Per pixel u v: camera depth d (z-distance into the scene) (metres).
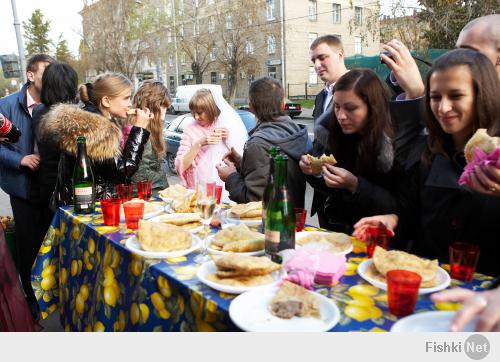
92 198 2.14
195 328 1.19
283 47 24.22
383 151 1.74
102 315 1.70
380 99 1.75
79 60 34.97
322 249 1.44
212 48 23.41
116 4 28.03
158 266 1.38
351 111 1.78
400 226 1.69
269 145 2.13
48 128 2.29
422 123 1.70
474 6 9.29
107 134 2.24
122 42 28.91
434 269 1.23
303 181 2.27
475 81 1.33
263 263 1.23
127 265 1.55
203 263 1.39
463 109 1.35
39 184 2.79
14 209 2.86
